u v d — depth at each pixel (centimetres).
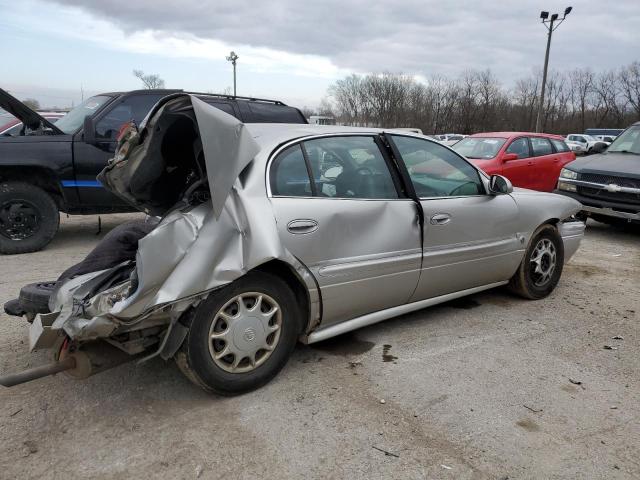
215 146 278
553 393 323
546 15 3225
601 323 442
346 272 338
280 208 307
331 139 355
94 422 283
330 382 330
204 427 280
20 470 244
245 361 311
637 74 6203
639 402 315
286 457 257
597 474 250
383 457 258
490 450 266
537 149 1074
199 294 278
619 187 770
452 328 422
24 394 309
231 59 3575
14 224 630
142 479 240
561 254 508
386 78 7212
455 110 6297
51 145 632
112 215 941
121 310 255
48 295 314
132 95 679
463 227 411
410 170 389
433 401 311
